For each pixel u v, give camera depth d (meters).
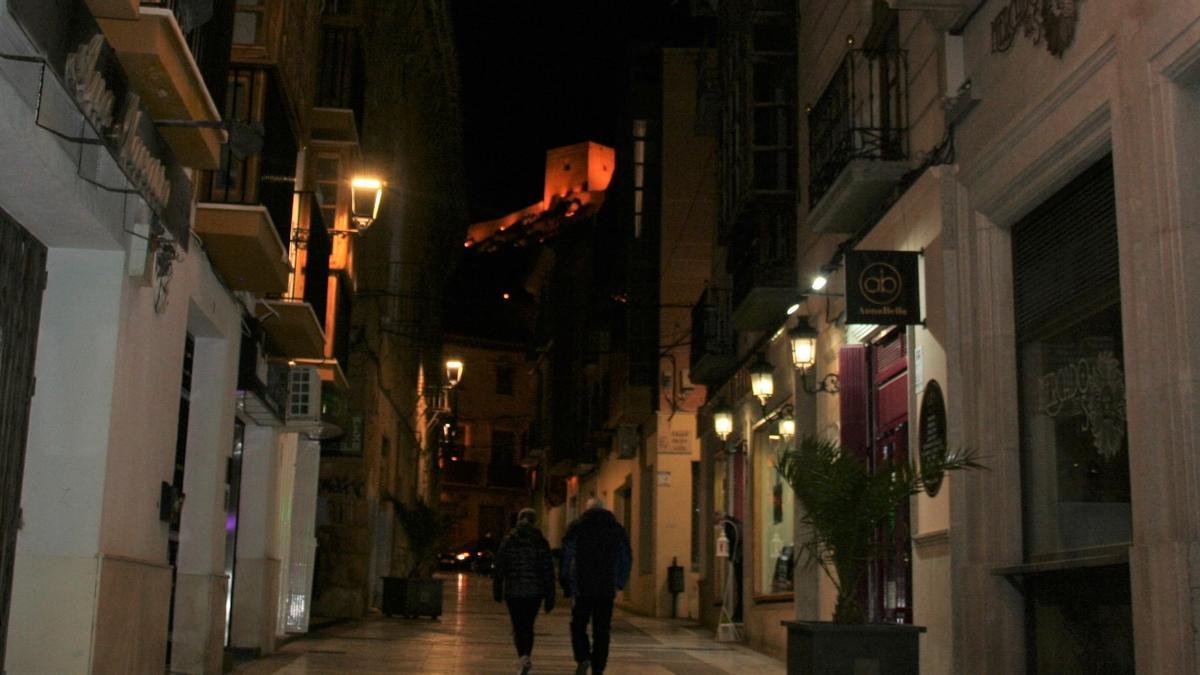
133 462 8.25
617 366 30.72
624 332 29.75
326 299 15.06
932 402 9.46
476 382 58.69
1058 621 7.71
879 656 7.70
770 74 15.52
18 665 7.26
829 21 13.41
